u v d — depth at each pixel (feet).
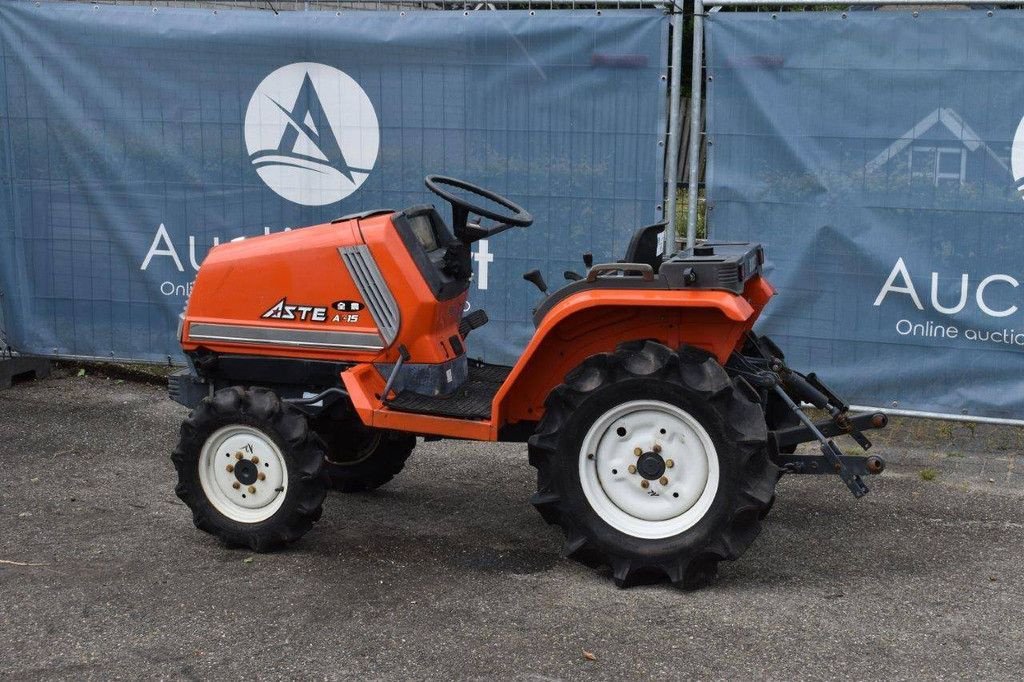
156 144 23.75
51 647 13.23
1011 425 21.29
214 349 17.15
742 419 14.39
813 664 12.69
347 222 16.67
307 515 15.81
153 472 20.03
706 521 14.48
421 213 17.20
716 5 21.02
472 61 22.15
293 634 13.52
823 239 21.15
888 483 19.22
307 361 16.69
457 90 22.33
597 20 21.45
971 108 20.22
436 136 22.58
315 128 23.08
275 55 22.97
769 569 15.49
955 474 19.76
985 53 20.02
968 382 20.94
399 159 22.84
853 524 17.26
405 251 16.17
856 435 16.26
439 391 16.26
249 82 23.18
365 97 22.75
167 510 18.03
